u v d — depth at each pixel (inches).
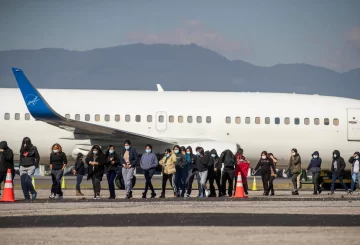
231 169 3757.4
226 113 4822.8
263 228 2178.9
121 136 4662.9
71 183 5826.8
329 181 4879.4
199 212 2662.4
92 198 3516.2
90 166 3447.3
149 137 4635.8
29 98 4340.6
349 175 4940.9
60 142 4798.2
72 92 4869.6
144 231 2113.7
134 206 2942.9
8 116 4790.8
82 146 4766.2
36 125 4781.0
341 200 3358.8
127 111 4788.4
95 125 4439.0
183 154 3732.8
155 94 4891.7
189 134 4795.8
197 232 2092.8
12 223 2305.6
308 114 4859.7
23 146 3341.5
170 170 3543.3
